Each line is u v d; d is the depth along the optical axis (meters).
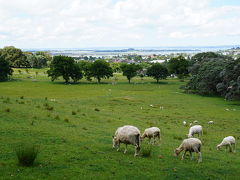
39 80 150.25
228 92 86.62
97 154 19.06
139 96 91.50
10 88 107.38
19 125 24.67
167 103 75.62
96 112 42.88
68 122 30.45
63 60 145.00
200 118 52.88
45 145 19.62
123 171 16.20
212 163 20.36
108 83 147.75
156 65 156.75
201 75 105.75
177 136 32.72
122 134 19.75
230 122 50.06
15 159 16.12
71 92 99.12
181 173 17.16
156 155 20.95
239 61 87.06
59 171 15.16
